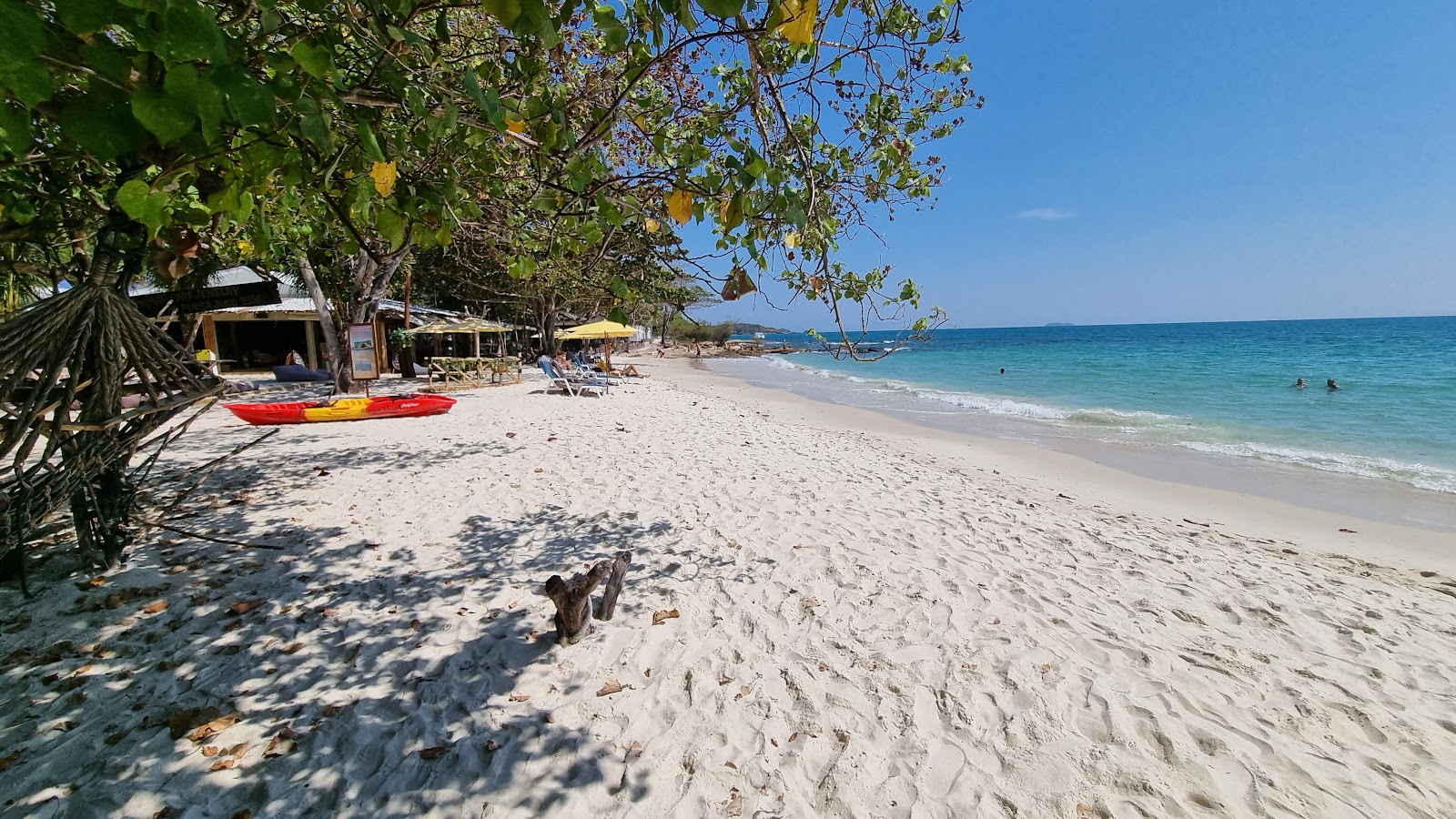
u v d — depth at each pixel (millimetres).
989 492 7348
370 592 4059
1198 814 2453
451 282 24953
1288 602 4367
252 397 14641
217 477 6730
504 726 2846
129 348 3547
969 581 4500
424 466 7402
